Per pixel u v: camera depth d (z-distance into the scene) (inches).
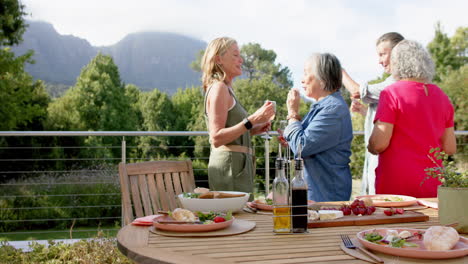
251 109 1034.7
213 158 87.8
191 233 49.3
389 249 38.8
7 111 597.6
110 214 388.8
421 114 78.4
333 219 54.7
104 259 119.3
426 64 80.3
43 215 391.2
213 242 45.6
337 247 42.8
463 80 718.5
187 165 85.4
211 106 83.7
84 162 704.4
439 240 38.8
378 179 83.7
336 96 82.8
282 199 49.5
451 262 37.1
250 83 1053.8
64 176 387.9
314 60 83.8
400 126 79.6
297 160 50.1
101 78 1130.0
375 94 99.3
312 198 82.1
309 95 86.6
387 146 81.3
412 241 43.1
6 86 596.1
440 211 51.0
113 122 1123.3
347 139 81.8
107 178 319.9
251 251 41.4
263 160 550.3
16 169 629.9
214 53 87.5
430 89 80.1
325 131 78.9
